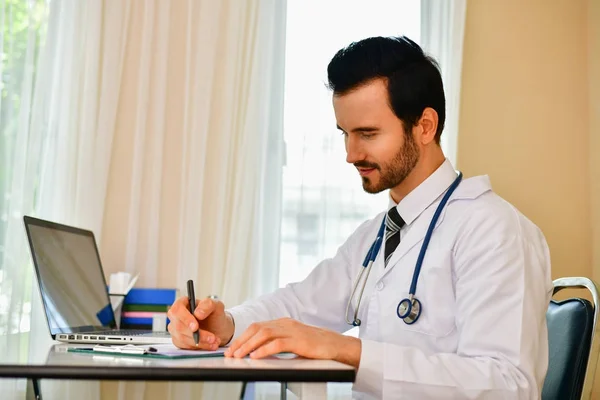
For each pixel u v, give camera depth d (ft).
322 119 9.29
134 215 8.83
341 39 9.41
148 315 7.93
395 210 5.49
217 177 9.04
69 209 8.70
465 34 9.71
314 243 9.18
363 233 6.08
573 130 9.77
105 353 3.95
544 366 4.65
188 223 8.86
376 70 5.02
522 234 4.94
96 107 8.83
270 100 9.22
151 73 9.05
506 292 4.64
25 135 8.51
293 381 3.23
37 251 5.98
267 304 5.80
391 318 5.18
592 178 9.66
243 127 9.12
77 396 7.13
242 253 8.95
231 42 9.16
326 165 9.23
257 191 9.07
